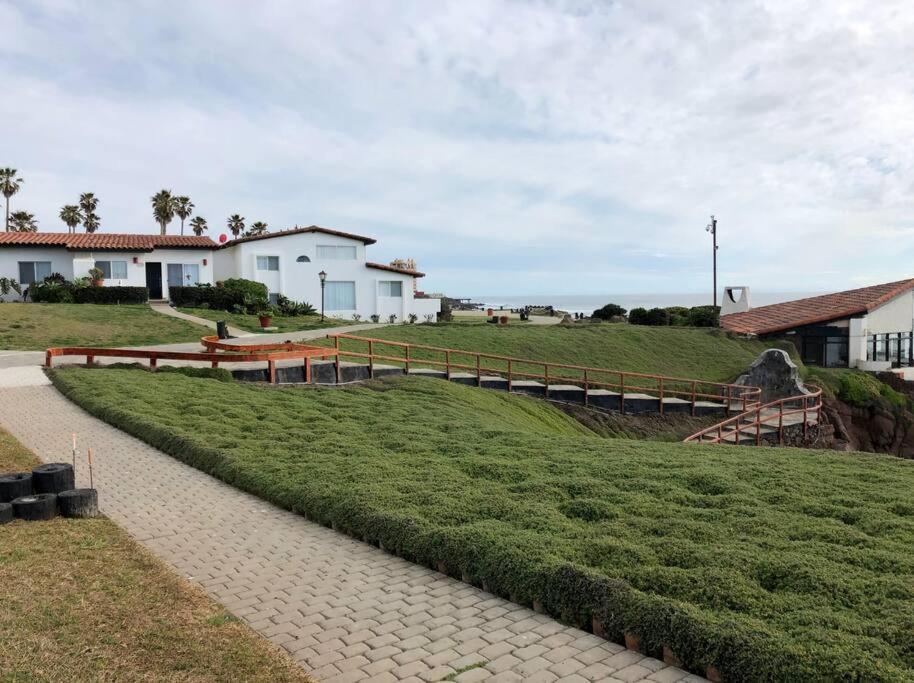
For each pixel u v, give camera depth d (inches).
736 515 270.5
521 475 345.4
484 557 228.4
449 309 2106.3
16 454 396.2
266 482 339.9
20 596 202.8
